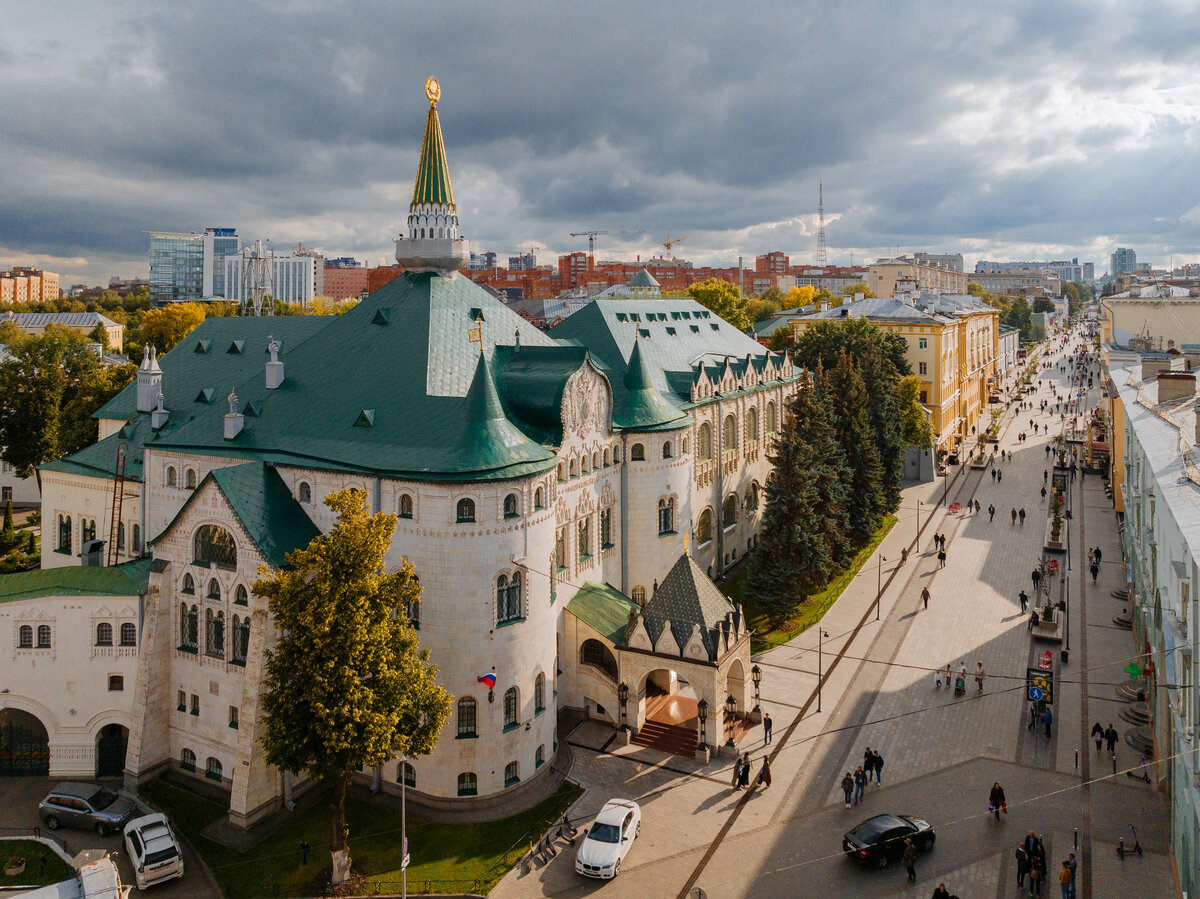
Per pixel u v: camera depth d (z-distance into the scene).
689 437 73.88
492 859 46.06
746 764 52.16
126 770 53.44
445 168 65.44
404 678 43.47
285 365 64.75
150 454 64.38
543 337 70.06
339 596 41.66
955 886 43.00
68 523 76.25
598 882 43.84
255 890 43.69
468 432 52.28
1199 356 86.38
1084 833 47.06
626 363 79.88
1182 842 39.06
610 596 63.47
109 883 27.12
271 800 50.03
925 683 65.50
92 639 54.22
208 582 52.88
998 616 78.38
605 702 59.72
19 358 117.44
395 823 49.53
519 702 52.78
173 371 80.31
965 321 166.88
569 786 53.19
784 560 76.25
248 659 49.22
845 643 73.19
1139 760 54.25
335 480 54.25
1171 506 39.97
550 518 55.59
